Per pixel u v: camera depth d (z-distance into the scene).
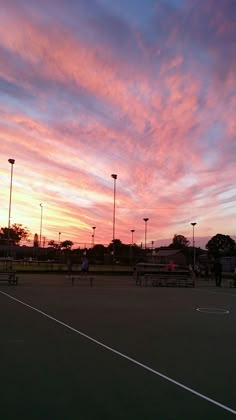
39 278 36.00
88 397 6.12
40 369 7.56
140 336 10.85
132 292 24.20
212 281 39.72
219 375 7.41
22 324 12.25
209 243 137.75
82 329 11.62
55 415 5.41
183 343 10.13
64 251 63.59
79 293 22.56
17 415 5.39
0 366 7.73
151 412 5.58
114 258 57.84
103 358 8.44
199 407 5.80
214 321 13.79
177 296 22.44
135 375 7.29
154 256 62.28
